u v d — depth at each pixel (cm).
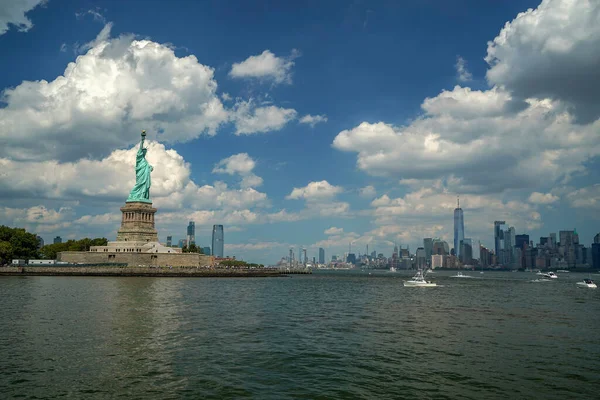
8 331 6312
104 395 3784
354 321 7969
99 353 5116
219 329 6838
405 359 5100
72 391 3862
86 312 8275
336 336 6444
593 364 4962
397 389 4056
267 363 4862
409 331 6944
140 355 5075
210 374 4422
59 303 9644
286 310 9500
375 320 8125
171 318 7831
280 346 5694
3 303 9531
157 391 3909
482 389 4075
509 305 11294
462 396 3894
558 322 8112
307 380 4291
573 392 4019
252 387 4062
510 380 4344
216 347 5553
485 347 5788
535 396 3909
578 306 11169
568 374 4566
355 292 15788
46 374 4306
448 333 6800
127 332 6372
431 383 4231
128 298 11031
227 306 9950
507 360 5103
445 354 5362
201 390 3956
